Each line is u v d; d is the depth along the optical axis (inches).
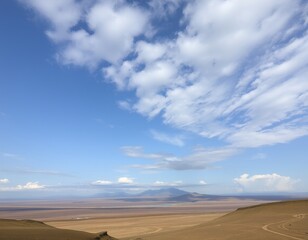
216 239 1551.4
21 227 1155.3
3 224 1261.1
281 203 2780.5
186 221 3531.0
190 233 1850.4
